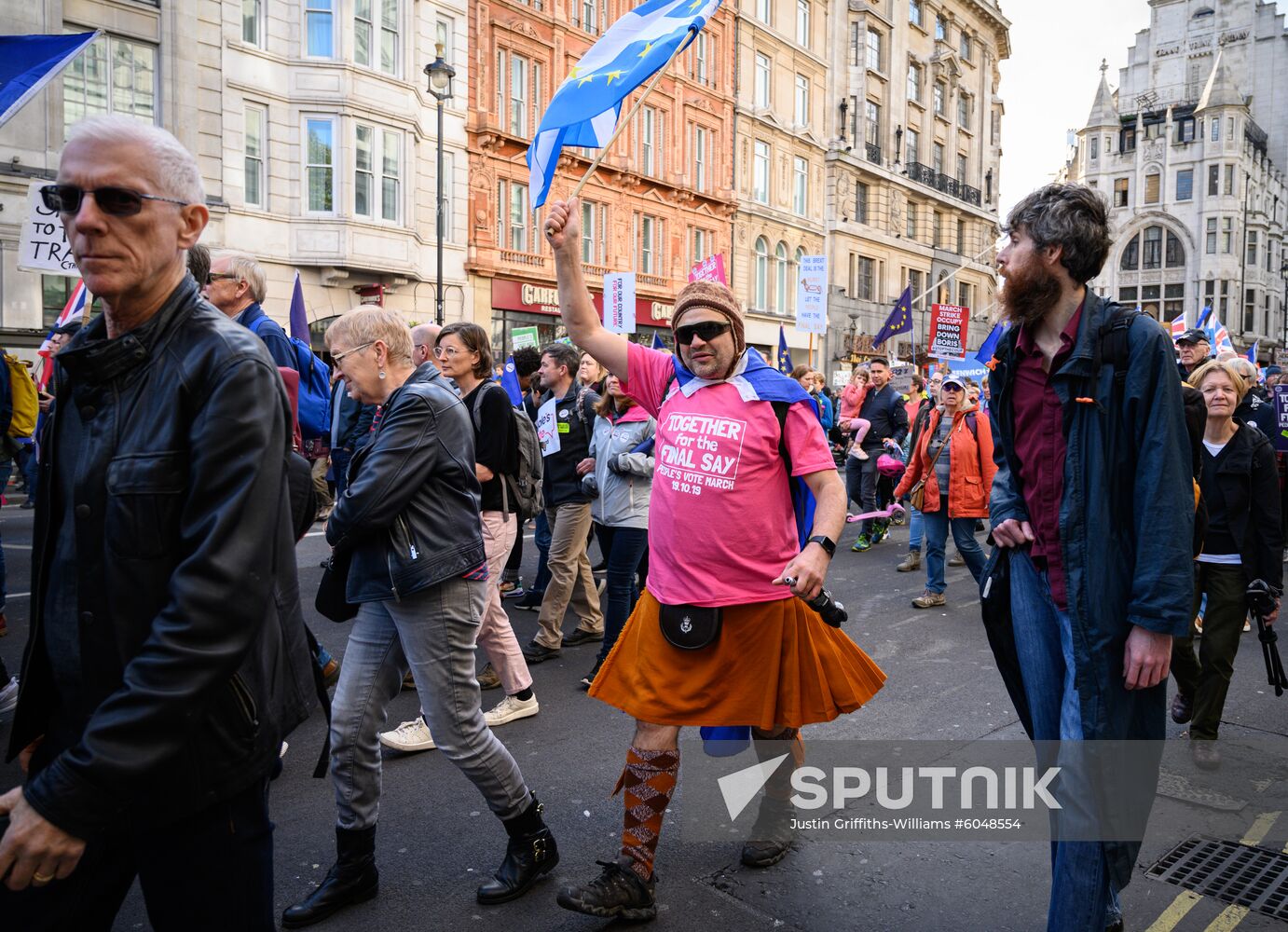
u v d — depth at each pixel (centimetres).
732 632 281
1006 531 259
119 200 165
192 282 179
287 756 420
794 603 286
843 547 1045
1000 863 321
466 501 309
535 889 307
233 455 163
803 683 285
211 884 175
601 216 2773
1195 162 6794
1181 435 226
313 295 2033
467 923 287
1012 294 243
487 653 469
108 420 167
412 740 423
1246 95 7562
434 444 299
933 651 599
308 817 359
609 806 370
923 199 4469
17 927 173
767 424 281
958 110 4838
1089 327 236
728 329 284
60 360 170
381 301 2103
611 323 1060
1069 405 238
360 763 296
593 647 610
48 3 1630
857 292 4019
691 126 3100
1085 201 235
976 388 855
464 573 298
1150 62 7594
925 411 770
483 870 319
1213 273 6706
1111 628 231
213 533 159
